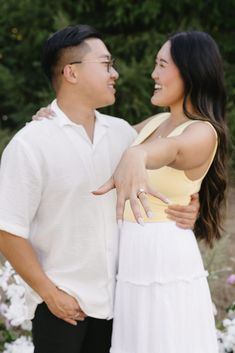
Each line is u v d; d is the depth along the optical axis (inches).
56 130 117.3
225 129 120.6
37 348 123.5
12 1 372.8
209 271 189.0
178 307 117.8
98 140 121.0
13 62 382.0
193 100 120.2
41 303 120.5
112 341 121.2
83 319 119.6
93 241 118.3
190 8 363.6
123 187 92.5
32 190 114.3
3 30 379.9
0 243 116.0
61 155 116.5
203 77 118.9
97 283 119.4
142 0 360.2
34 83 378.3
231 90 360.5
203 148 112.9
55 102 122.5
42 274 116.0
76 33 119.0
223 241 193.2
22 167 113.7
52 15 368.8
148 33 360.5
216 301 197.3
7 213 113.7
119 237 122.7
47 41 121.9
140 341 117.6
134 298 118.6
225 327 163.9
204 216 130.3
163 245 118.0
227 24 370.6
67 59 119.1
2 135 347.9
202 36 120.5
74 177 116.7
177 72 120.2
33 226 120.0
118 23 371.6
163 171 116.3
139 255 118.5
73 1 371.6
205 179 126.2
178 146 106.5
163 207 118.8
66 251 118.1
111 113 346.6
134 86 345.4
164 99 122.4
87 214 117.8
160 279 117.3
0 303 169.6
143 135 127.8
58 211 117.0
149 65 345.1
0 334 164.6
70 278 118.3
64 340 120.3
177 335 117.6
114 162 123.0
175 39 120.6
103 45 121.1
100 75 119.4
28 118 365.1
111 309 121.1
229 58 380.2
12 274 162.6
